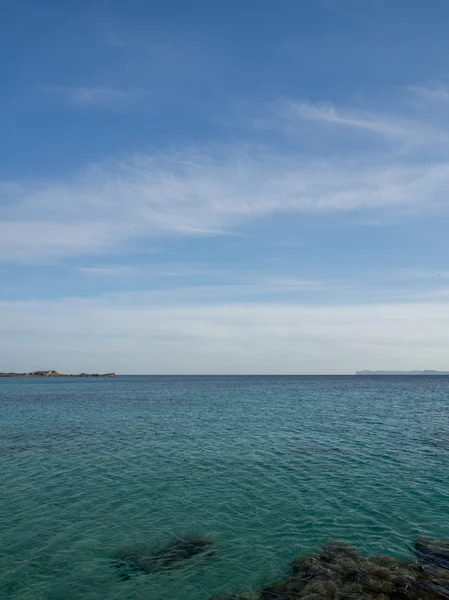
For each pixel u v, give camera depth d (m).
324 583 11.20
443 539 14.08
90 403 63.91
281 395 82.00
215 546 13.90
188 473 22.44
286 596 10.86
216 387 121.25
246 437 32.62
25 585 11.66
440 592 10.64
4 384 147.38
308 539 14.21
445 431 35.47
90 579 12.00
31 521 16.02
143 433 34.94
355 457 25.69
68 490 19.69
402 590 10.73
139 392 94.06
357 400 68.62
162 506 17.53
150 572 12.36
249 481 20.86
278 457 25.81
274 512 16.70
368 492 18.97
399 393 88.75
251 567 12.52
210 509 17.12
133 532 15.01
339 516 16.19
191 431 35.75
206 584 11.70
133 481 21.06
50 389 109.19
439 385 136.25
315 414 47.97
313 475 21.78
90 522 15.91
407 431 35.44
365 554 13.05
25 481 21.16
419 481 20.56
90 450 28.22
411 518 15.90
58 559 13.11
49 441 31.50
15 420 43.75
